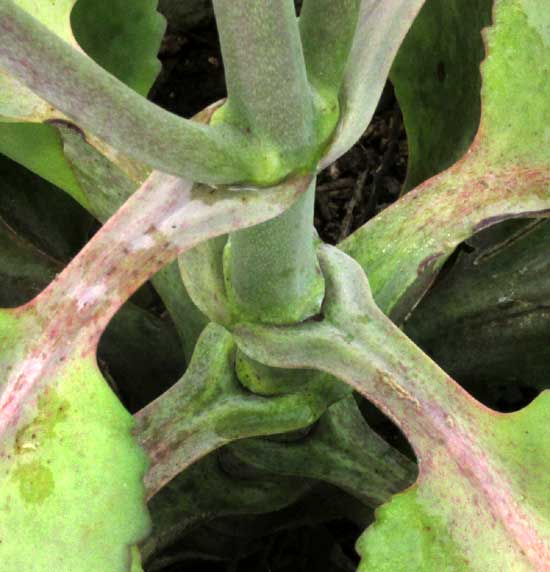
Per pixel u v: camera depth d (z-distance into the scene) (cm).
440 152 36
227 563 39
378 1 25
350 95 24
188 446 31
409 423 28
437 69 35
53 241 39
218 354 31
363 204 47
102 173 34
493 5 31
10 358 26
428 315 36
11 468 26
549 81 31
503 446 28
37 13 30
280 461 33
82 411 26
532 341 36
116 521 26
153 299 44
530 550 27
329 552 40
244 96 23
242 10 22
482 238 37
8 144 34
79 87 21
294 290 28
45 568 26
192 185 25
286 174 24
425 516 28
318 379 31
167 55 48
